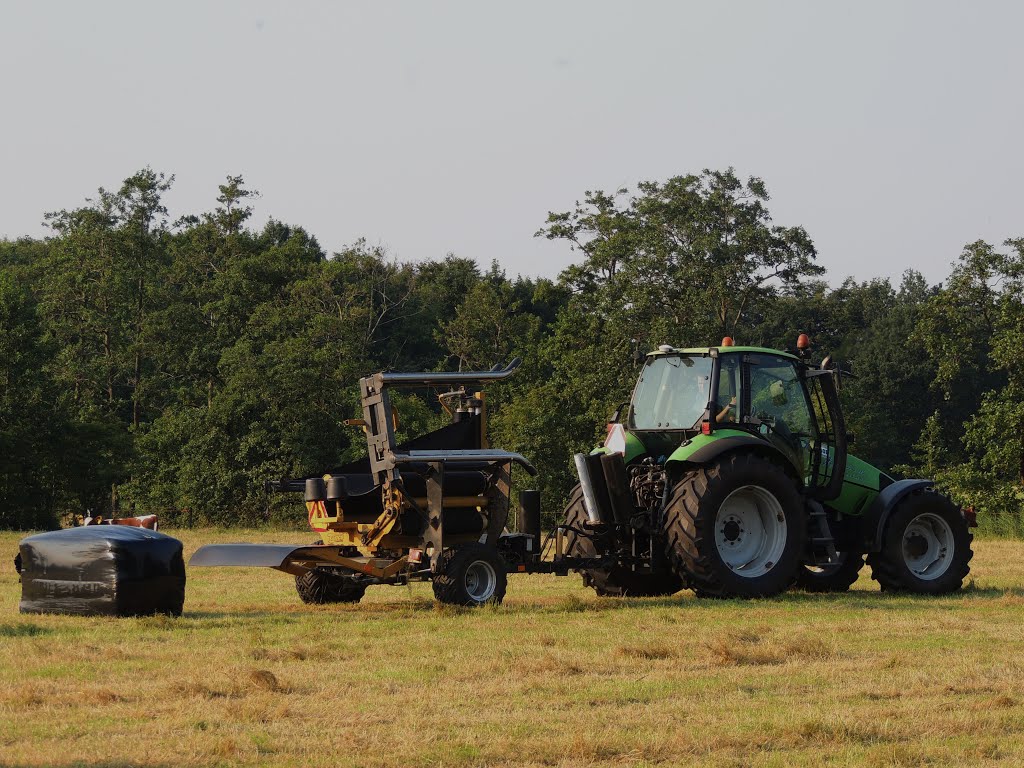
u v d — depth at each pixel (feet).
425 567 135.44
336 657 95.91
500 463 139.44
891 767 63.21
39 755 62.75
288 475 609.01
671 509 142.00
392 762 62.80
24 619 117.60
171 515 630.33
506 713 74.49
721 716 73.77
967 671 89.15
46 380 575.79
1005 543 285.43
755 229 605.73
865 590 162.71
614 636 107.96
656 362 154.92
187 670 88.74
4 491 542.57
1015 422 482.28
